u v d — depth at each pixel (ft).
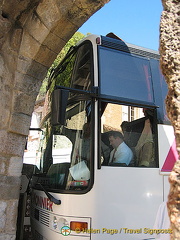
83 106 12.87
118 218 11.78
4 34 13.34
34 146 18.44
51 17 13.80
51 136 15.29
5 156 13.21
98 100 12.50
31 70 14.28
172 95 5.40
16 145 13.64
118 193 12.03
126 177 12.37
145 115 13.87
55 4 13.66
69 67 15.35
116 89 13.16
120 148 12.71
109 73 13.25
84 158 12.29
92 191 11.64
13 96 13.66
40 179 14.97
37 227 14.34
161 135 13.85
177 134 5.16
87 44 13.97
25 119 13.98
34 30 13.97
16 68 13.85
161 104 14.38
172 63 5.52
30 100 14.26
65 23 14.17
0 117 13.16
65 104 11.31
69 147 13.16
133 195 12.32
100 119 12.35
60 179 12.98
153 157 13.43
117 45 14.14
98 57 13.23
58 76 16.51
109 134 12.63
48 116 16.61
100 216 11.51
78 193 11.76
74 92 12.05
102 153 12.23
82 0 13.58
